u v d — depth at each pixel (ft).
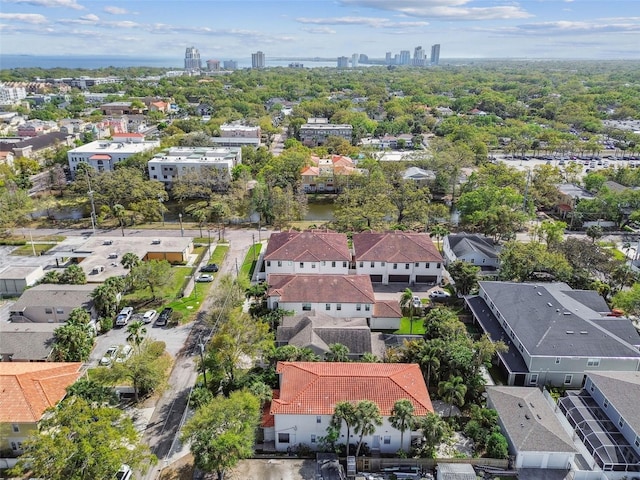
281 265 274.16
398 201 382.22
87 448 123.85
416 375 172.55
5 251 321.11
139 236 351.46
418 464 151.64
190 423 144.77
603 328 198.49
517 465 150.61
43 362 187.11
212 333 224.33
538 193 407.23
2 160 504.84
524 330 198.90
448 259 304.09
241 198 407.23
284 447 159.53
